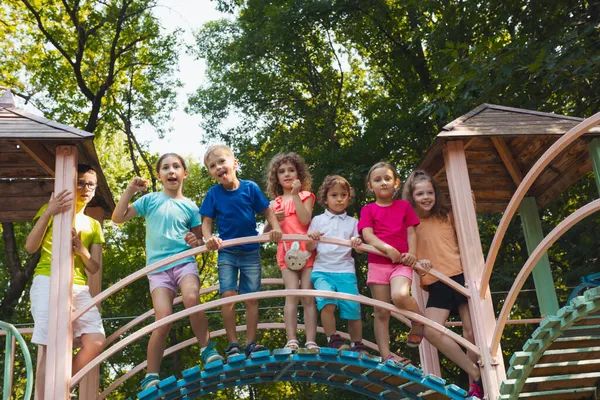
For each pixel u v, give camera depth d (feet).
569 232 41.65
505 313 18.52
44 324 19.06
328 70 67.36
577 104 37.81
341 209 21.15
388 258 19.99
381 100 62.13
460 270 20.62
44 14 63.77
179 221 20.07
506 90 37.01
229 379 20.39
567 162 24.36
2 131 19.29
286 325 19.93
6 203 24.36
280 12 60.85
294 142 63.93
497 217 47.98
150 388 17.79
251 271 19.97
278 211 20.98
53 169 21.07
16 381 55.31
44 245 20.34
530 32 38.22
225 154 20.43
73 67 62.18
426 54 61.41
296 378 22.71
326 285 19.70
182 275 19.30
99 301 18.51
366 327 50.39
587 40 33.55
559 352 17.81
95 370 22.03
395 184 20.57
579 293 21.63
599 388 19.88
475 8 40.96
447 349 19.72
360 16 61.77
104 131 71.36
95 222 21.70
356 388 23.18
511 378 17.92
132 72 67.56
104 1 63.46
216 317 62.75
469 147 23.97
